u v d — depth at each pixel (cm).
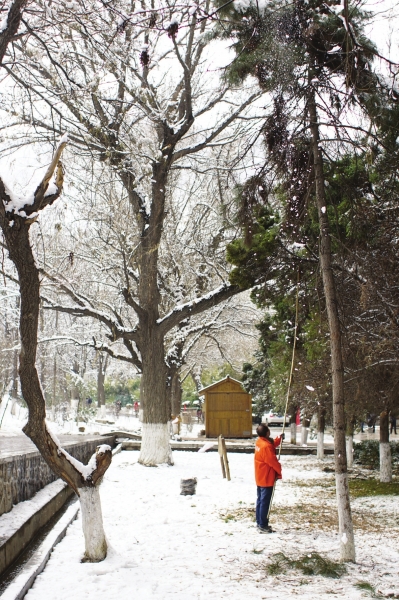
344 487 808
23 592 614
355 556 801
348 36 768
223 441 1658
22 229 708
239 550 856
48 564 744
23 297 723
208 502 1269
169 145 1830
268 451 988
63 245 2141
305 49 883
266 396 3262
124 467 1889
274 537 941
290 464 2114
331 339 857
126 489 1431
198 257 2348
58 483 1262
